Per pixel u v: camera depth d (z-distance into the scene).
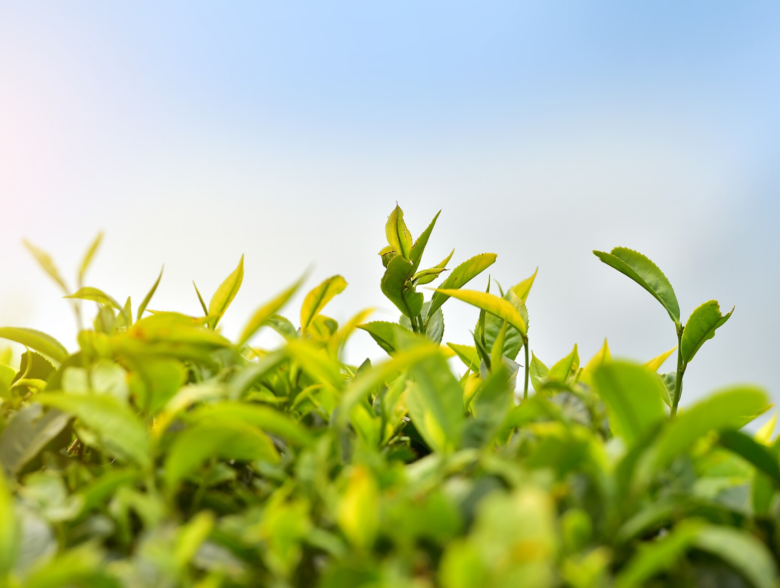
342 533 0.52
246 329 0.60
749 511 0.56
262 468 0.58
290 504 0.56
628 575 0.44
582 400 0.60
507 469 0.52
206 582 0.48
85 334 0.60
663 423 0.53
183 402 0.56
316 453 0.56
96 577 0.47
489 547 0.40
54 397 0.55
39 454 0.60
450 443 0.57
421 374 0.57
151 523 0.53
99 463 0.61
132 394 0.61
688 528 0.42
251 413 0.56
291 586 0.53
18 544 0.50
